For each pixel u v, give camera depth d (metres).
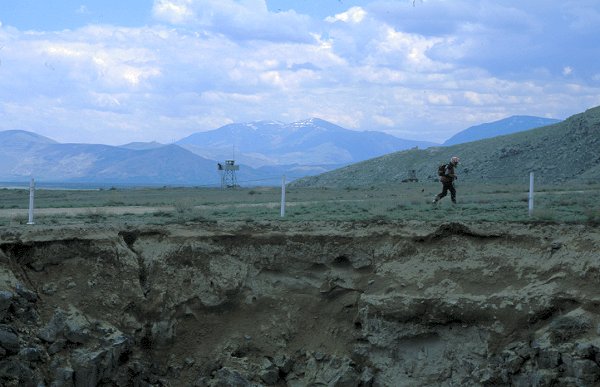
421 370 19.58
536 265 19.61
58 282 20.47
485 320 19.27
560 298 18.53
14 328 18.80
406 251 21.23
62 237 20.94
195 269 21.69
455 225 21.05
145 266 21.62
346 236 21.84
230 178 96.38
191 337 21.17
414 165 148.12
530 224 20.89
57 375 18.61
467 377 18.84
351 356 20.52
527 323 18.75
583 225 20.39
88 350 19.23
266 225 22.73
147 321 20.89
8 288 19.33
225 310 21.53
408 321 20.09
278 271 21.97
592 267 18.59
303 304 21.56
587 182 67.81
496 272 19.94
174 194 60.22
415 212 26.06
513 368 18.23
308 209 29.81
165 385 20.39
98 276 20.81
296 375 20.66
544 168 108.12
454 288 20.02
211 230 22.52
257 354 20.94
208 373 20.62
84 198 53.31
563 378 17.42
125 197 53.75
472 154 135.75
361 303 20.70
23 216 27.62
